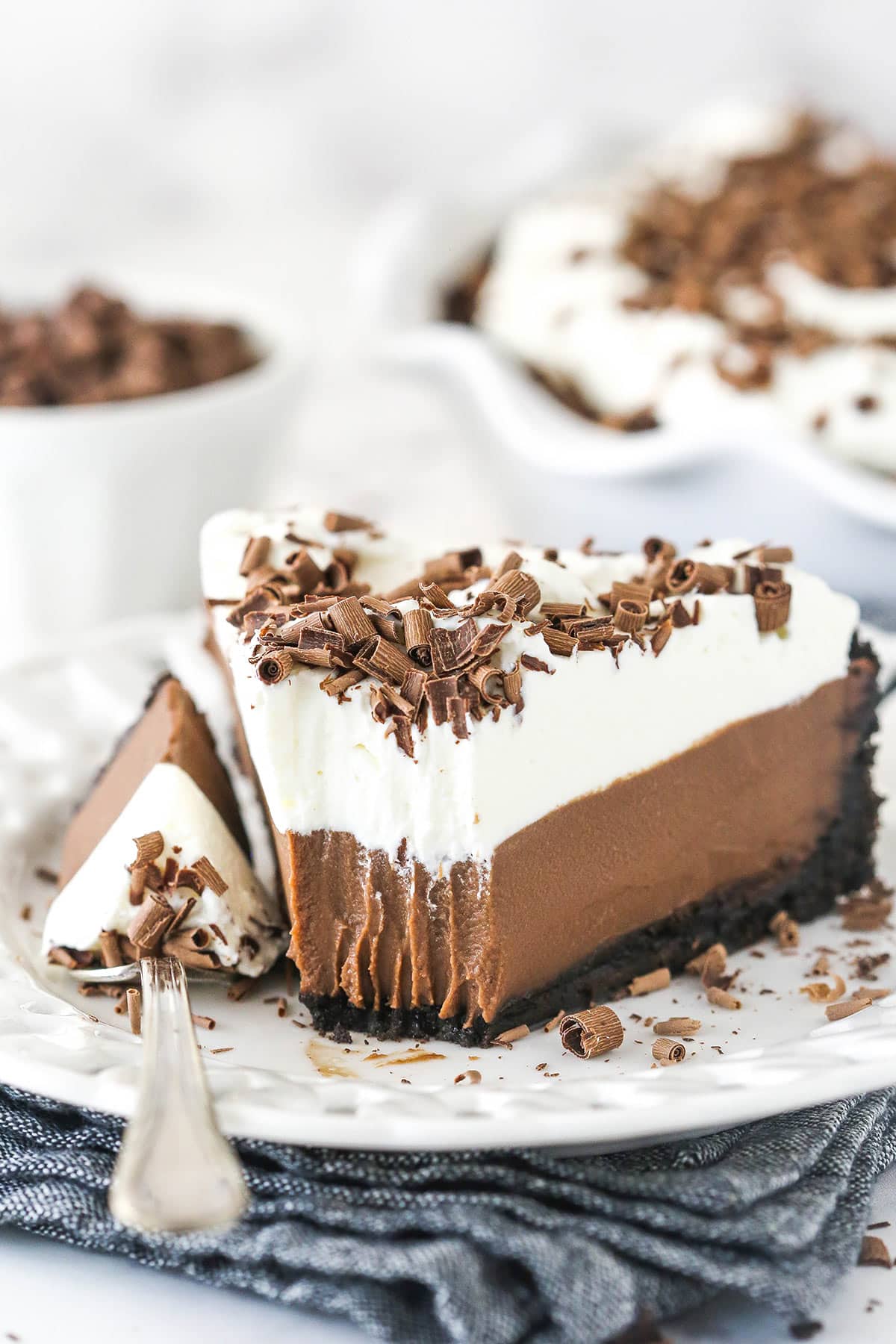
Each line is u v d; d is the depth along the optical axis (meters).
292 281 0.92
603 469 0.56
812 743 0.44
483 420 0.60
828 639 0.44
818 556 0.55
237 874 0.42
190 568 0.58
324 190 1.04
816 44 0.99
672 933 0.43
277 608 0.41
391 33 1.01
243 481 0.58
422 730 0.39
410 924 0.40
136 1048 0.37
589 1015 0.40
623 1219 0.35
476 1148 0.35
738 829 0.44
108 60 1.00
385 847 0.40
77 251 1.00
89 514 0.56
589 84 1.01
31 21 0.98
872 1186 0.37
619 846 0.42
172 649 0.52
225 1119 0.35
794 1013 0.41
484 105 1.02
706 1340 0.35
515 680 0.39
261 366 0.62
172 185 1.03
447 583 0.42
